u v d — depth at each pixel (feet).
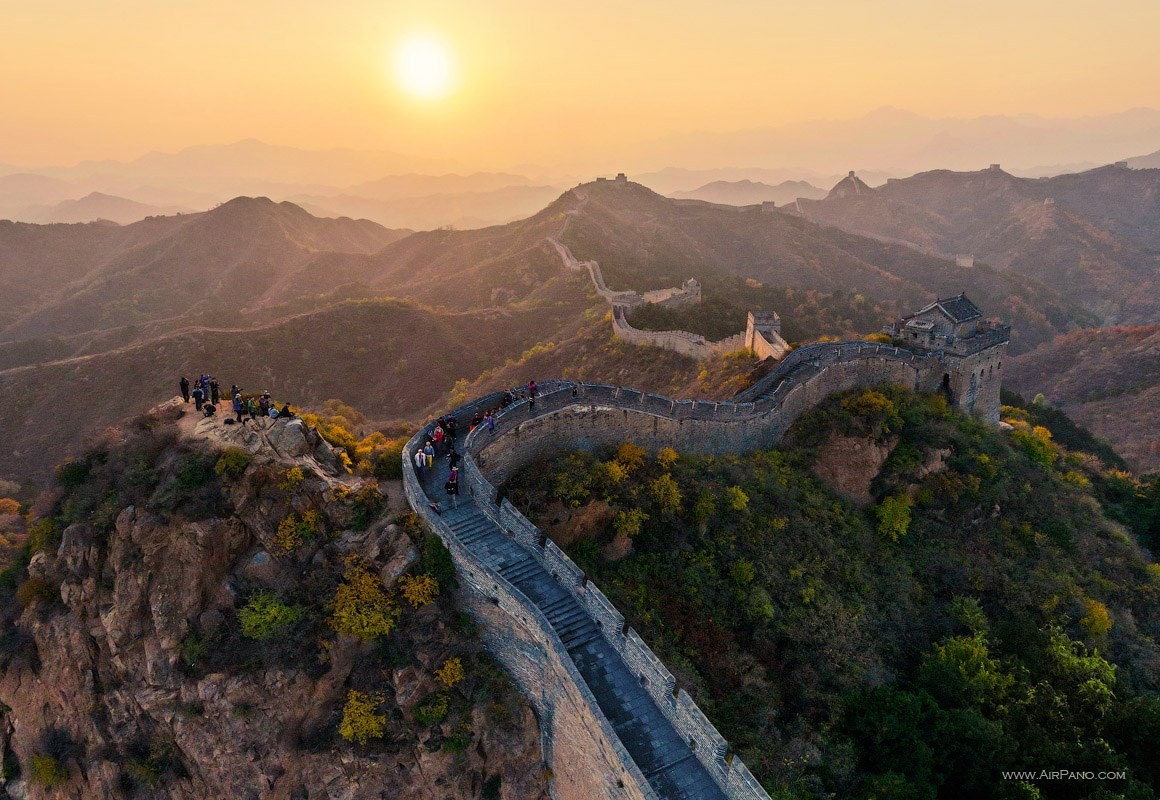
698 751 75.05
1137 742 108.58
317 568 96.63
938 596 137.69
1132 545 168.55
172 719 92.27
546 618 84.89
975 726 99.50
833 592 123.03
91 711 96.94
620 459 126.93
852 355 177.47
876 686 106.22
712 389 228.63
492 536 99.04
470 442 107.96
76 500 103.45
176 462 101.65
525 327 490.49
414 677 89.56
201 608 94.79
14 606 102.73
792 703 99.71
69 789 97.30
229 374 424.05
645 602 103.45
